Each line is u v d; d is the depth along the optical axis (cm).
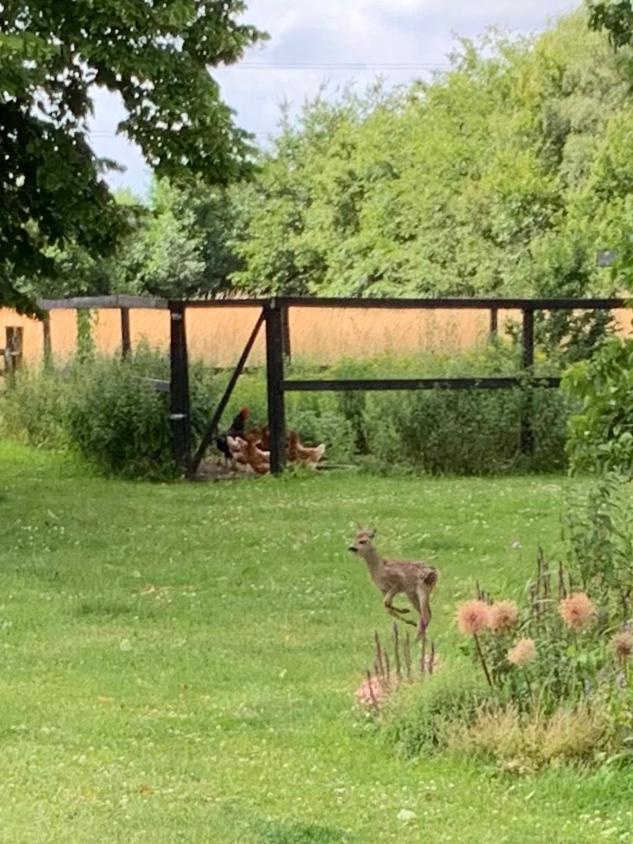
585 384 816
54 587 1151
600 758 648
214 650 933
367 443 2030
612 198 3322
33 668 878
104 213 1689
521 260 4038
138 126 1686
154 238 4841
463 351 2158
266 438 1991
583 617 694
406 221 4519
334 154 4953
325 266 4875
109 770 652
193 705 789
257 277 4925
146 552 1316
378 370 2070
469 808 603
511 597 872
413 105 5106
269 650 932
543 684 691
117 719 752
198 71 1667
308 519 1516
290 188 5009
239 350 2483
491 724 679
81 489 1803
